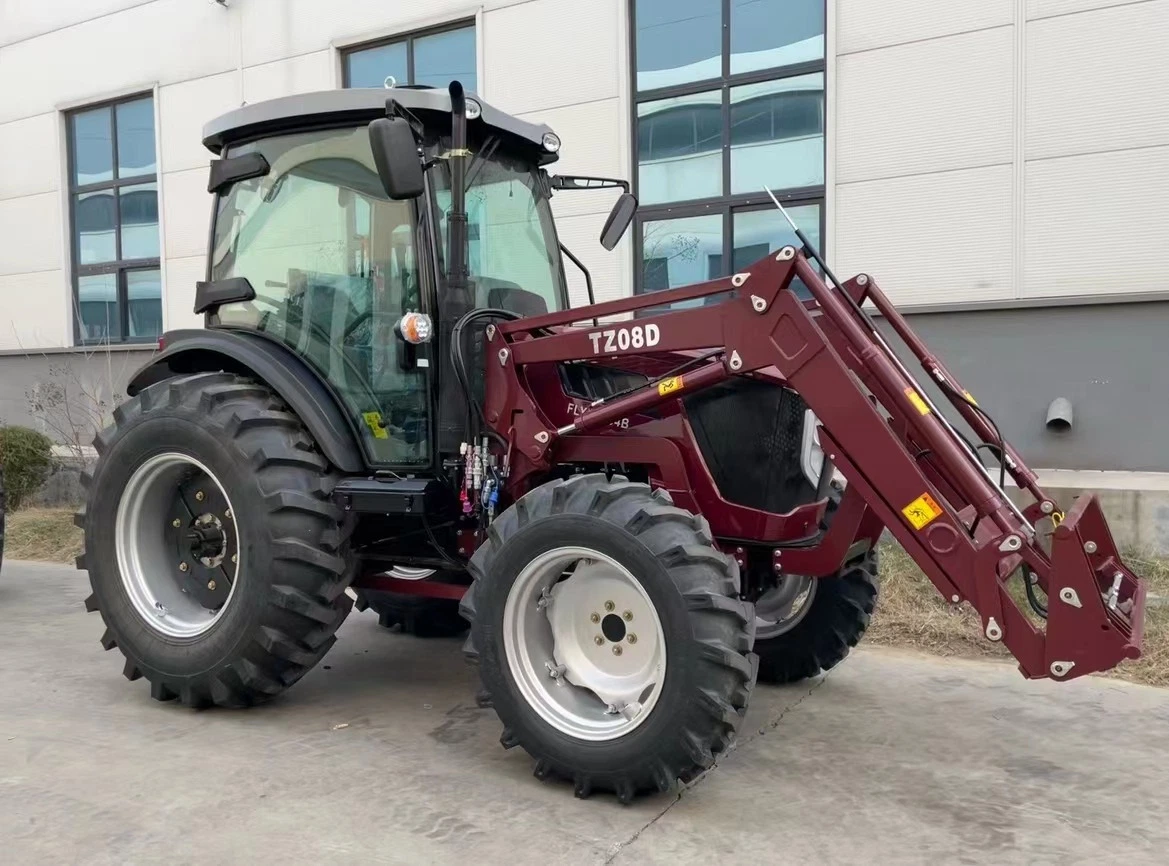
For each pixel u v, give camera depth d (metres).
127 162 10.59
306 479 3.30
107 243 10.84
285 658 3.26
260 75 9.39
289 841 2.43
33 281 11.26
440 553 3.42
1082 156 6.09
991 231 6.38
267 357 3.53
